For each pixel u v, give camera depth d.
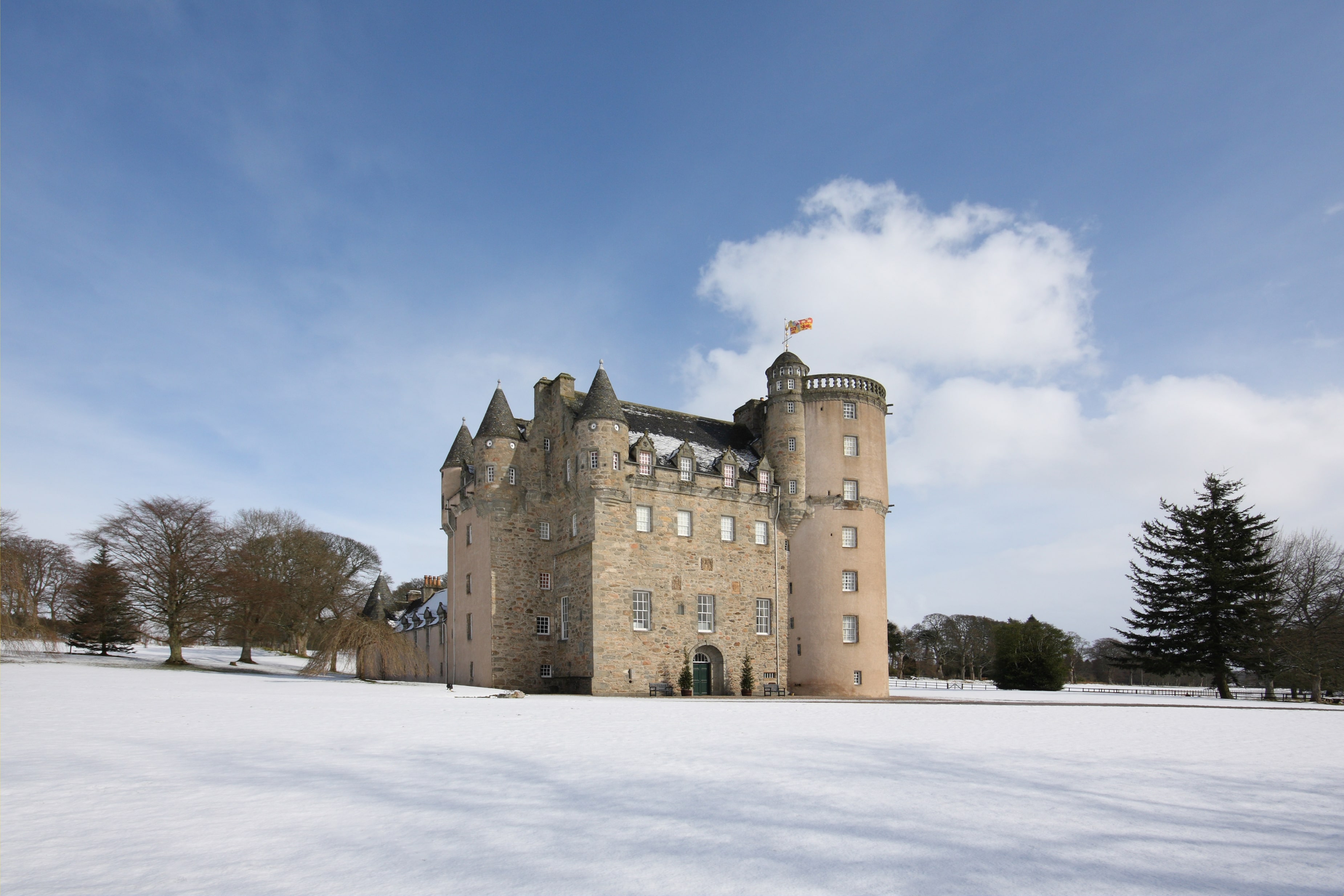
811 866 8.43
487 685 49.97
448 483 60.59
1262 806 11.99
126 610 70.94
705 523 51.50
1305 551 64.56
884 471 57.06
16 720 21.97
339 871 8.11
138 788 12.27
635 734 20.09
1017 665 72.38
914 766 15.20
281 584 80.50
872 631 53.34
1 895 7.23
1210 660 60.34
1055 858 8.91
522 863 8.42
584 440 48.84
